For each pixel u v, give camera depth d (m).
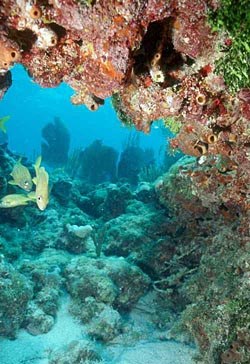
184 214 1.59
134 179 3.95
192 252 1.61
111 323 1.43
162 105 0.69
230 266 1.13
